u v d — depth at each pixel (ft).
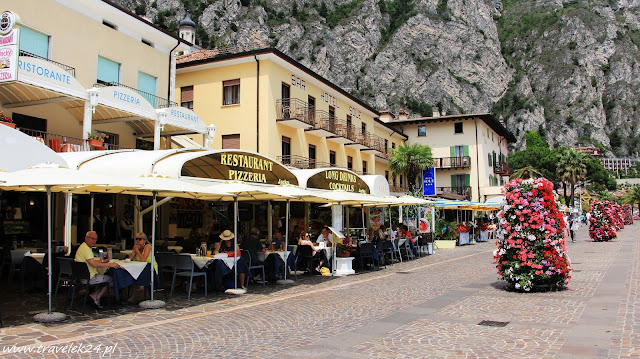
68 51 53.57
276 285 41.96
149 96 66.80
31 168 25.54
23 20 48.39
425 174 102.17
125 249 43.47
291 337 22.85
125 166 38.60
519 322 25.57
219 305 31.81
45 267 33.17
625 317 26.02
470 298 33.78
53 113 52.31
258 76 81.82
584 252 72.84
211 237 61.21
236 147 82.33
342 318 27.32
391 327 24.86
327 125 100.94
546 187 35.91
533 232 35.53
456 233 98.89
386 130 147.33
